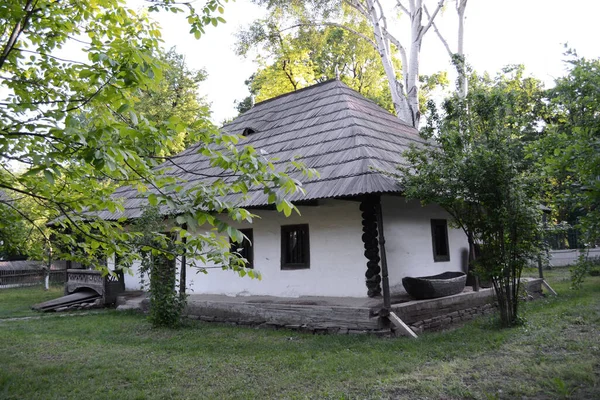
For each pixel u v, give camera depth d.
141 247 4.41
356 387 5.35
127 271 4.61
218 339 8.50
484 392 4.89
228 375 6.12
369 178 8.42
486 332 7.77
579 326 7.71
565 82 4.41
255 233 11.66
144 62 3.57
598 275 15.82
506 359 6.03
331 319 8.58
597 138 3.97
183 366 6.64
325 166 9.72
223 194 3.70
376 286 9.27
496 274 7.70
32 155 3.07
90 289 15.79
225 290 12.16
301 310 9.02
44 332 9.88
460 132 8.21
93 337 9.14
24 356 7.62
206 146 3.68
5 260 30.27
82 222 4.23
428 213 11.21
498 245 7.87
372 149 9.91
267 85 27.53
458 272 10.78
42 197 4.08
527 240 7.71
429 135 8.68
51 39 4.71
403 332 7.99
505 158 7.34
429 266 10.94
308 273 10.48
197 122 3.77
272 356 7.00
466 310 9.96
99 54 3.23
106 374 6.38
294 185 3.55
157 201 3.54
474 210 8.04
